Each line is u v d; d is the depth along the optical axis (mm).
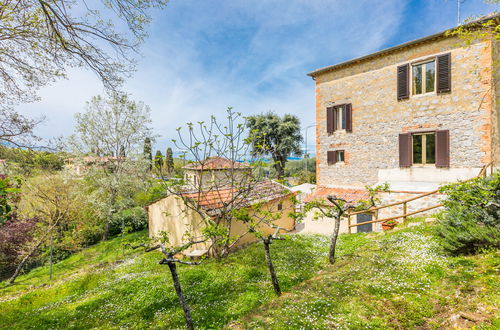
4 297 9445
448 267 4832
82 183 15953
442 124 10633
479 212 5254
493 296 3500
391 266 5473
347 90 13852
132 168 17219
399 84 11789
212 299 5656
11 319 6488
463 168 10117
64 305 6844
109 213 15945
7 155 7605
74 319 5648
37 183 13477
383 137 12484
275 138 30734
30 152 7922
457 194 5617
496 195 5145
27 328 5488
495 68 9305
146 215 18781
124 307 5898
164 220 12438
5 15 6062
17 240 12141
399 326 3400
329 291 4797
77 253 15375
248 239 11828
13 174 7746
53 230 14094
